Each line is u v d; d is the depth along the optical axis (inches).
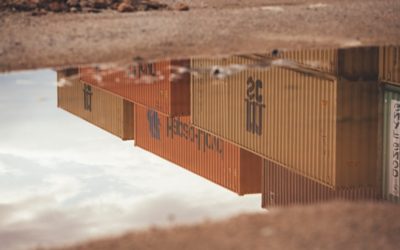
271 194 1566.2
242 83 1640.0
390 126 1427.2
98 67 1785.2
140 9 2158.0
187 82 1812.3
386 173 1419.8
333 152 1424.7
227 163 1669.5
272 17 2027.6
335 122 1438.2
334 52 1676.9
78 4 2154.3
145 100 1834.4
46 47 1836.9
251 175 1640.0
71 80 1873.8
